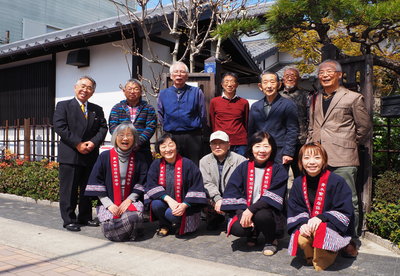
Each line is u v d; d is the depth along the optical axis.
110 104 7.88
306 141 4.28
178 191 4.00
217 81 5.83
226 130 4.61
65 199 4.39
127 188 4.08
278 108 4.11
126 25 6.85
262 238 4.04
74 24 18.23
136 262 3.24
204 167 4.25
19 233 4.14
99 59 8.02
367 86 4.02
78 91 4.48
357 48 9.36
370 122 3.74
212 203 4.24
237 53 9.73
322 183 3.25
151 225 4.64
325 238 3.01
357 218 3.74
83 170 4.59
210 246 3.77
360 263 3.26
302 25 4.82
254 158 3.74
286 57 15.38
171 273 2.98
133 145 4.09
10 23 15.58
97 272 3.10
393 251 3.58
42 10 16.78
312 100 4.05
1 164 7.27
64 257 3.40
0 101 9.91
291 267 3.17
